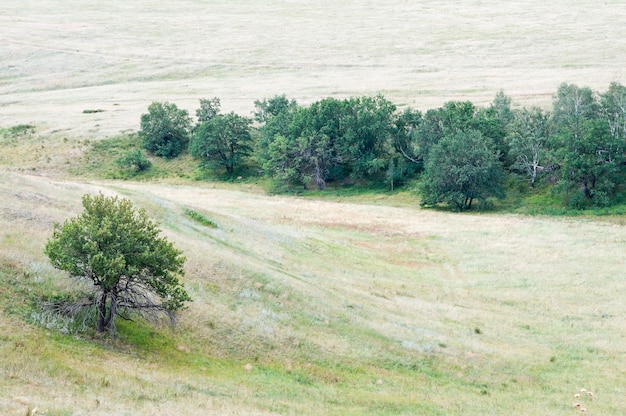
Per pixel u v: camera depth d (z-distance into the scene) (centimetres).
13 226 3128
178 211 4659
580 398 2819
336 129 10200
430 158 8444
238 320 2992
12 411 1638
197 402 2119
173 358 2517
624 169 8331
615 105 9394
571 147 8075
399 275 4803
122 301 2573
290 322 3161
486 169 8019
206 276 3381
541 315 4091
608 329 3847
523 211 8025
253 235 4834
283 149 9744
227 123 10375
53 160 10300
